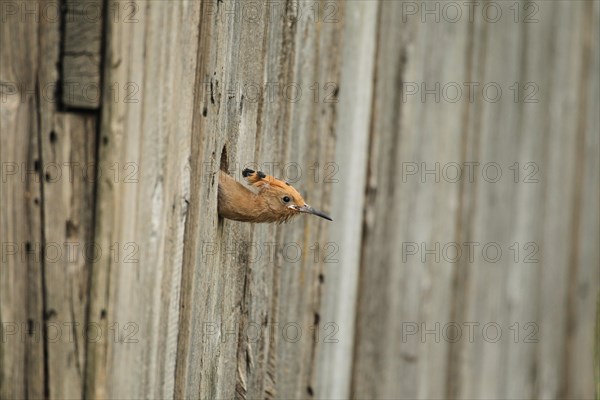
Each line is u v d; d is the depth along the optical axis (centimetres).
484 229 2334
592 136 2664
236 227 1438
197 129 1157
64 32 1007
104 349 1022
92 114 1013
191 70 1118
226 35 1248
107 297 1020
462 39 2198
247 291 1502
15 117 1012
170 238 1096
